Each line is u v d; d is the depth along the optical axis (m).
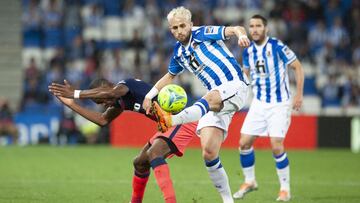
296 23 80.19
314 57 79.81
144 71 72.31
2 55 78.62
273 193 31.61
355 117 60.53
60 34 79.38
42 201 28.09
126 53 78.19
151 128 60.94
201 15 78.31
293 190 33.03
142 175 24.31
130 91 23.55
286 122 30.47
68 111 64.19
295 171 42.94
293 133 60.75
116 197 29.47
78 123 63.50
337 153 56.75
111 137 61.25
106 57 74.25
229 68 23.23
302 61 78.69
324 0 84.44
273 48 30.66
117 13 82.88
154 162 22.56
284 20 81.38
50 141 62.78
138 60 72.81
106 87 23.56
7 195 29.86
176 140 23.14
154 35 77.31
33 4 80.25
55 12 79.81
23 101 69.38
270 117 30.44
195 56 23.38
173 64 24.25
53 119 63.00
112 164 45.38
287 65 31.12
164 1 81.94
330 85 74.69
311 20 83.19
